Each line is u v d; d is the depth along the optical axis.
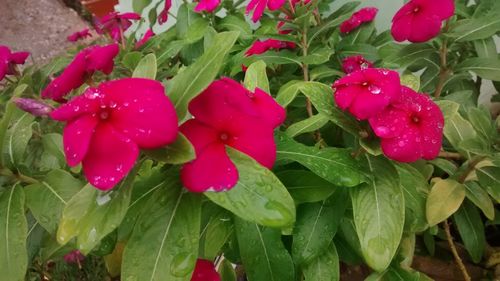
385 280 0.18
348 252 0.19
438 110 0.14
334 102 0.15
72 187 0.15
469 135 0.20
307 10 0.23
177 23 0.32
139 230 0.12
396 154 0.13
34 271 0.28
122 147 0.10
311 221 0.16
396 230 0.15
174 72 0.26
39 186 0.15
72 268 0.29
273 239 0.16
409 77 0.17
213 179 0.11
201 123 0.12
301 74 0.27
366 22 0.29
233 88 0.12
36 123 0.20
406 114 0.13
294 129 0.17
